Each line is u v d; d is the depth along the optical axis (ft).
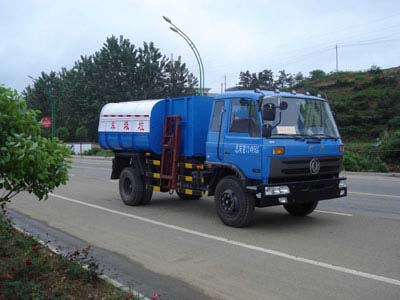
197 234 28.12
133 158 39.68
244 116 29.04
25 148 14.87
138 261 22.63
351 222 31.17
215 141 30.99
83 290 17.06
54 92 215.51
